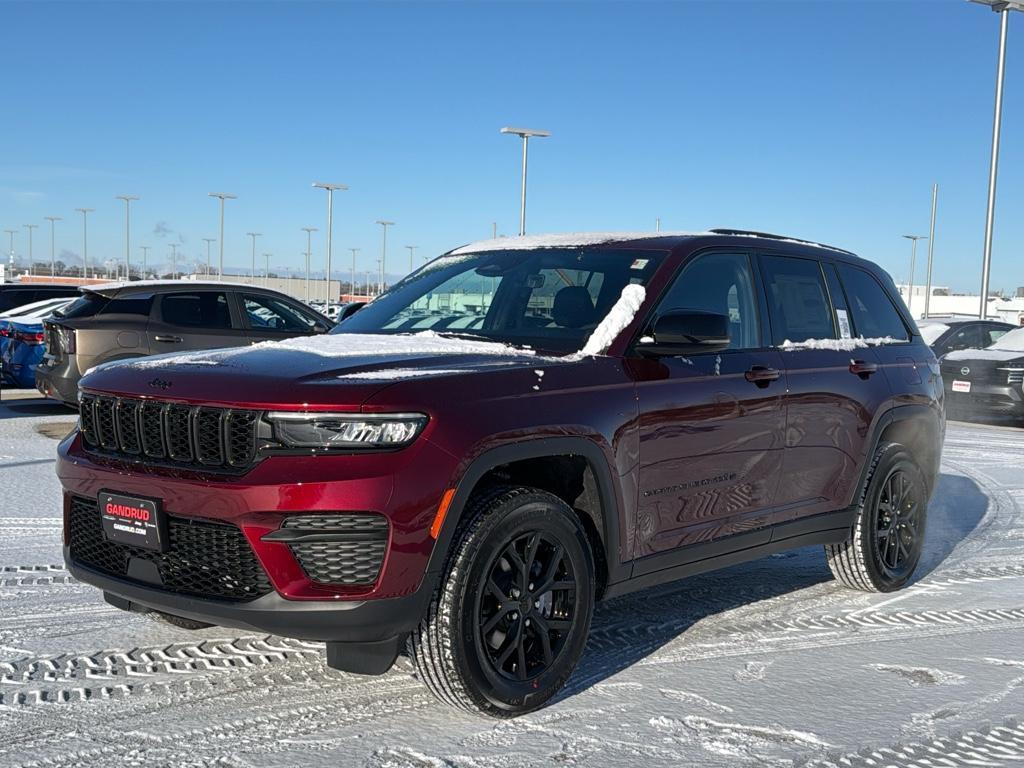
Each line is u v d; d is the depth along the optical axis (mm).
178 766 3006
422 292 4652
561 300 4148
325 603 3021
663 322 3775
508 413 3312
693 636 4422
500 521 3264
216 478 3115
